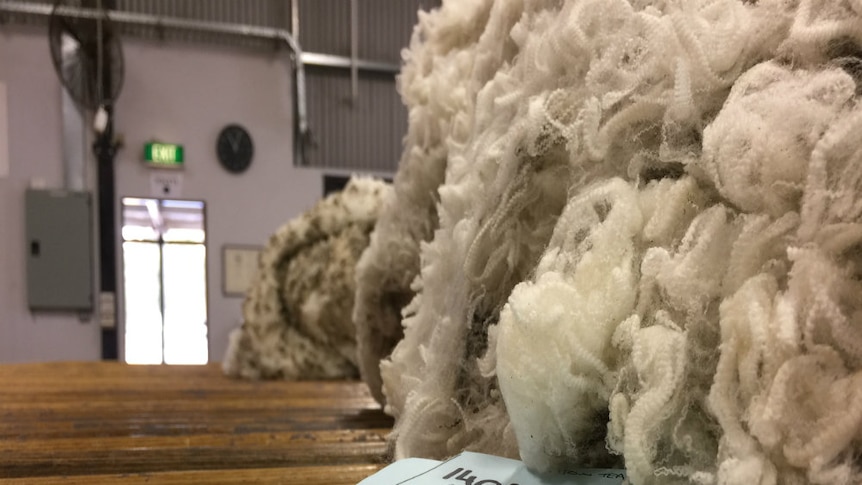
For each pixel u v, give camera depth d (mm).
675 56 164
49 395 584
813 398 125
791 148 140
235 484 259
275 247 770
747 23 157
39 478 270
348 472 277
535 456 162
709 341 142
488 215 212
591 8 189
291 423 417
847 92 137
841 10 148
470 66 288
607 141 177
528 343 154
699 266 146
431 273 248
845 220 131
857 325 127
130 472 286
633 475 138
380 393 416
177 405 509
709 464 135
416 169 320
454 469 175
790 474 125
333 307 733
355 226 734
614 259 159
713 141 150
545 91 200
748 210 146
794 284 131
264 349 757
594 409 158
